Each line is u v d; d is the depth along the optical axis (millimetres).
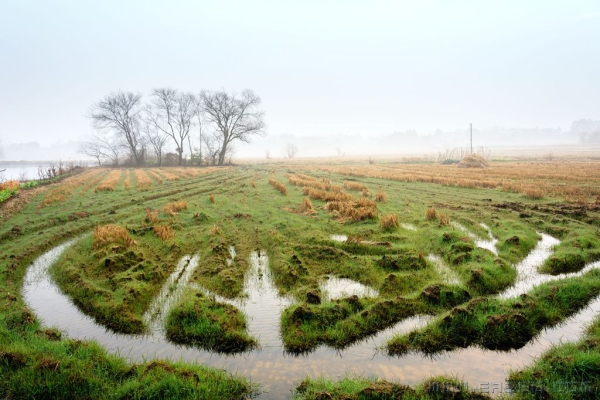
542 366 6020
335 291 9180
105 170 53844
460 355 6703
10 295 8805
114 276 9805
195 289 9102
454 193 22906
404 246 11781
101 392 5598
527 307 7734
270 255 11953
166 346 7055
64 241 14406
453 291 8617
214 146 69750
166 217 17016
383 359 6605
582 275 9688
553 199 19750
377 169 43469
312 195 21859
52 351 6363
